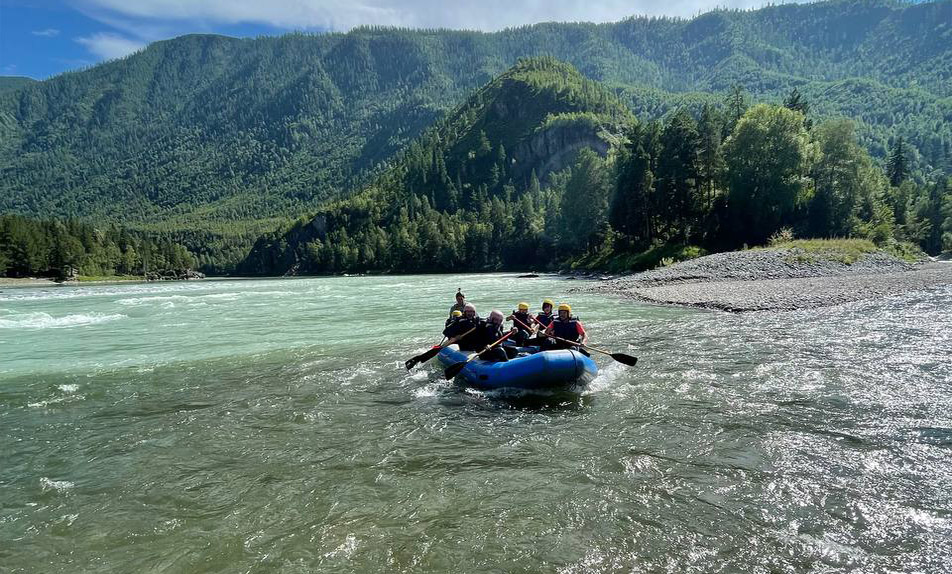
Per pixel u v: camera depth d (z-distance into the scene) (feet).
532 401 27.40
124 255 390.21
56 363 39.19
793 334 43.60
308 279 262.47
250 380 32.65
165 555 14.11
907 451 19.66
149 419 25.31
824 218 167.63
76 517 16.21
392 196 539.70
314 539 14.70
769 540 14.25
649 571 13.03
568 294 95.30
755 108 166.40
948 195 272.92
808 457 19.36
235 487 17.95
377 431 23.12
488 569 13.20
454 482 17.95
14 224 300.40
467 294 103.19
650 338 44.06
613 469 18.71
